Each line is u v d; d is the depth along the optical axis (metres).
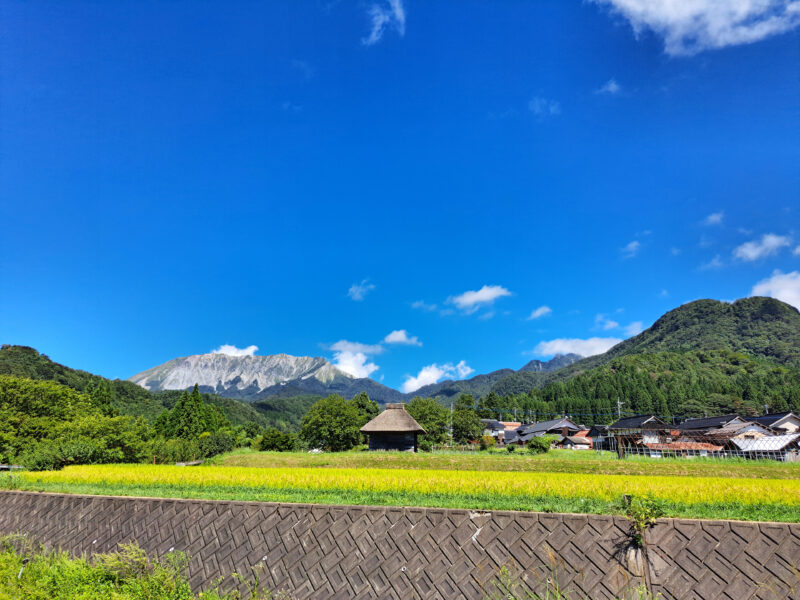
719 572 10.92
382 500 16.22
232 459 43.50
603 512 13.15
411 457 40.59
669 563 11.27
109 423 40.16
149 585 12.98
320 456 43.03
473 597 11.73
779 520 13.12
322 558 13.30
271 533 14.25
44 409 42.97
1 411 39.50
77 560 14.84
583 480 20.62
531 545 12.21
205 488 20.11
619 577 11.29
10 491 19.88
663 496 16.48
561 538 12.14
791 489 17.19
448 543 12.72
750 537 11.19
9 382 41.75
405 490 18.64
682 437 56.78
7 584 13.34
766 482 20.16
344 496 17.33
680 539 11.54
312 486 19.95
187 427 72.69
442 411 73.25
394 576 12.47
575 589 11.34
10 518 18.53
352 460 39.81
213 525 15.03
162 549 15.00
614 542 11.78
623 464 35.34
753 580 10.66
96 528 16.48
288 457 43.16
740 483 19.64
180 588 13.19
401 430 49.03
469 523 12.93
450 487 18.78
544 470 35.19
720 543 11.27
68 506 17.70
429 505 15.37
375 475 22.66
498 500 16.03
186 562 14.30
